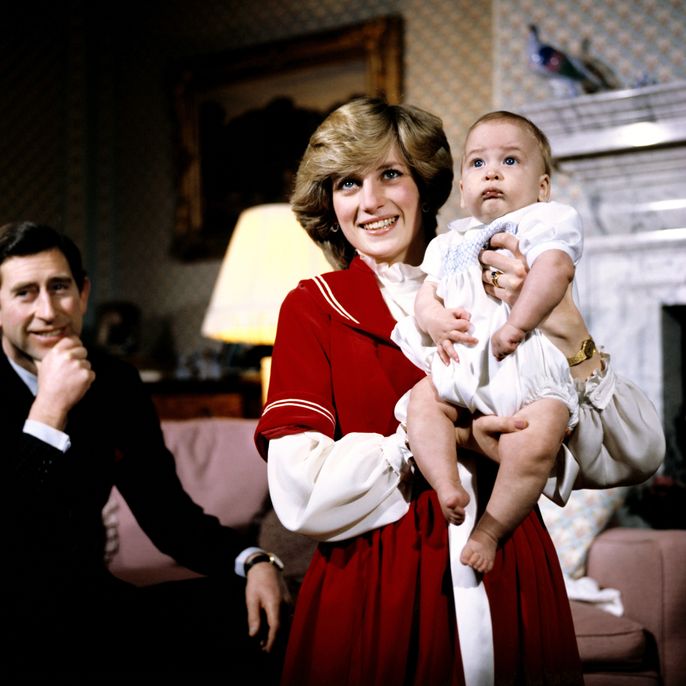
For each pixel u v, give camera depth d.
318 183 1.67
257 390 4.72
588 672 2.76
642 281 3.82
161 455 2.19
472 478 1.40
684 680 2.89
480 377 1.36
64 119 6.06
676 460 3.80
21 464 1.83
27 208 6.14
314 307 1.59
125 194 5.96
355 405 1.52
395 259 1.66
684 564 2.95
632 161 3.82
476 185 1.51
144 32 5.97
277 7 5.56
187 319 5.70
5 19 6.27
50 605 1.84
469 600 1.33
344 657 1.40
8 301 2.03
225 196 5.56
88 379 1.90
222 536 2.04
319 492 1.40
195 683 1.87
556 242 1.38
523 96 4.21
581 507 3.23
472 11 4.91
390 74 5.03
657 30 3.98
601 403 1.41
